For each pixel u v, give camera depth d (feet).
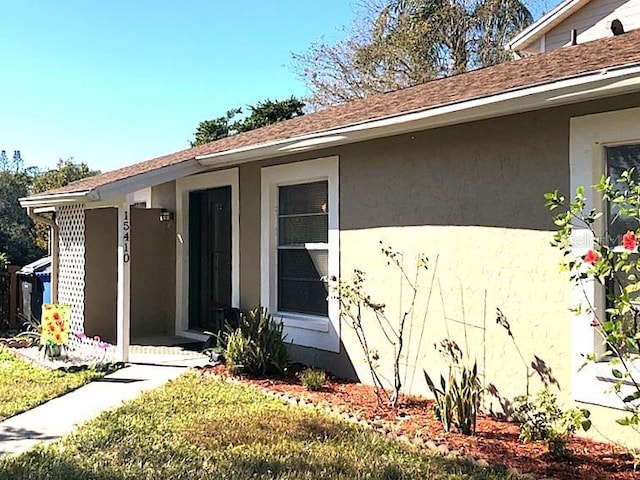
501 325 19.75
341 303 24.11
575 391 17.67
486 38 82.48
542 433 16.74
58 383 25.77
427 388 22.29
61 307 30.96
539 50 47.52
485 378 20.26
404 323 23.24
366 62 85.15
